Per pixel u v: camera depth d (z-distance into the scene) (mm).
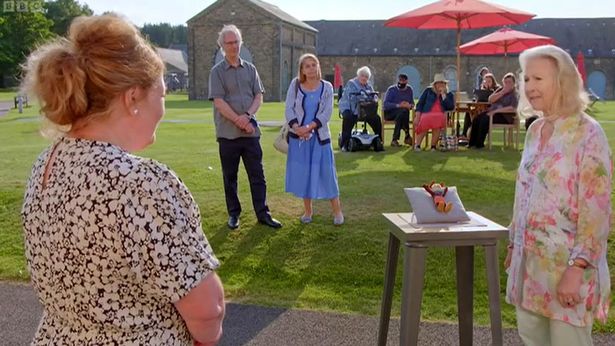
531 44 18266
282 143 6457
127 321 1543
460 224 3238
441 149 12195
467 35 63375
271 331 4367
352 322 4523
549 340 3098
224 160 6348
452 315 4641
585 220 2775
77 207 1512
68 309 1567
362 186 8219
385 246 5785
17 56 65625
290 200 7285
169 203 1552
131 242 1501
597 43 59562
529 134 3066
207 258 1600
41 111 1588
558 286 2846
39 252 1579
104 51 1563
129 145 1662
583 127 2828
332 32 66625
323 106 6172
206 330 1609
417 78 63500
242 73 6219
